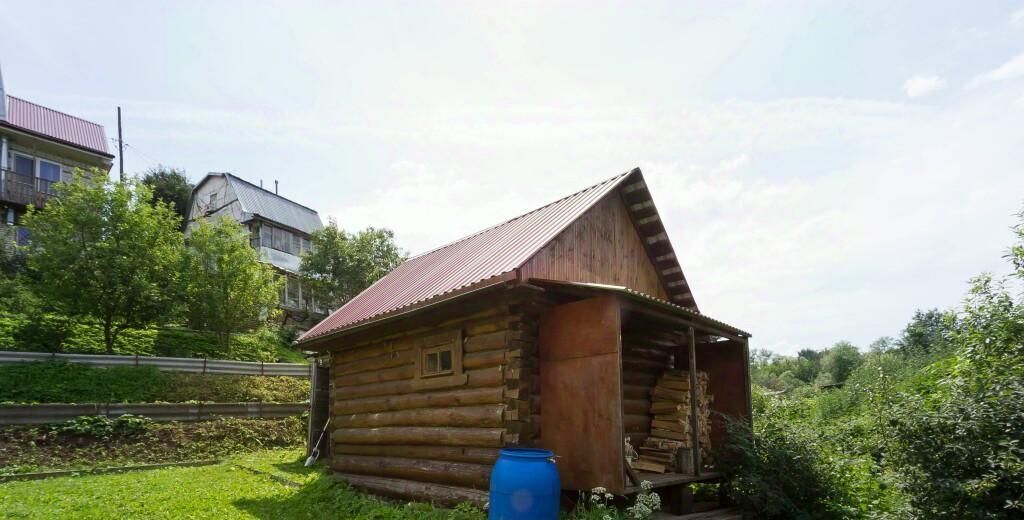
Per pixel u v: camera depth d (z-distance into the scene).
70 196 20.39
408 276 13.45
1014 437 6.87
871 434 11.74
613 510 6.97
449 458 9.01
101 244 19.69
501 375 8.30
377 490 10.30
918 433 7.43
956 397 7.57
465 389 8.95
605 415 7.37
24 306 20.91
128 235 20.67
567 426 7.80
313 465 13.90
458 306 9.00
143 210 21.28
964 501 6.93
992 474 6.74
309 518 8.71
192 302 23.67
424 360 9.93
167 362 19.53
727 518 8.55
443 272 11.11
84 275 19.36
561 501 7.75
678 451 9.09
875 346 38.28
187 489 10.77
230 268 24.27
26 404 14.70
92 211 20.36
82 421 15.13
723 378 10.87
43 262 19.31
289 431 18.67
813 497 8.80
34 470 12.76
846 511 8.54
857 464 10.16
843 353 38.62
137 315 20.41
